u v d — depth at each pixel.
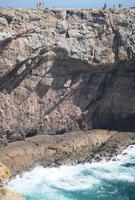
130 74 63.66
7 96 54.56
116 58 60.62
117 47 60.78
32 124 58.06
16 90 55.22
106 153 55.34
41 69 56.12
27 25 52.41
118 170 51.25
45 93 58.41
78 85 61.06
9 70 52.22
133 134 61.09
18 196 28.73
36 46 53.44
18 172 48.81
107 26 60.62
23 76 54.97
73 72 59.75
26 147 54.41
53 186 46.00
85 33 58.31
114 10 62.12
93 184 46.78
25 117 57.06
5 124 54.81
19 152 52.66
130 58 61.06
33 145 55.38
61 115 60.94
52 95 59.22
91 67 60.09
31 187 45.44
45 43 54.34
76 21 58.22
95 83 62.66
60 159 53.12
